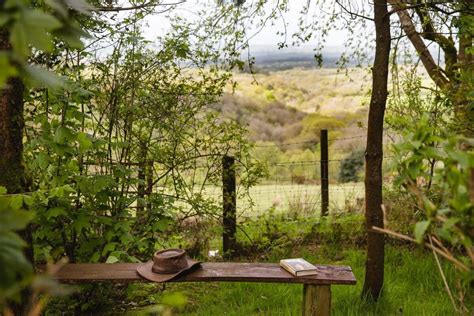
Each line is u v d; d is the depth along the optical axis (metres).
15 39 0.62
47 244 3.90
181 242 5.43
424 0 3.80
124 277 3.21
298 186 7.25
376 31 3.99
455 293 4.21
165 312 1.03
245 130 5.39
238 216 5.88
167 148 4.98
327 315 3.16
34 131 3.84
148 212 4.38
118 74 4.45
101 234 4.19
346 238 5.99
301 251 5.78
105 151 4.30
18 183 2.60
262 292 4.48
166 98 4.75
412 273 4.83
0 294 0.57
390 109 5.44
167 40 4.63
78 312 4.07
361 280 4.75
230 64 4.84
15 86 2.53
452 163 1.30
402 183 1.54
